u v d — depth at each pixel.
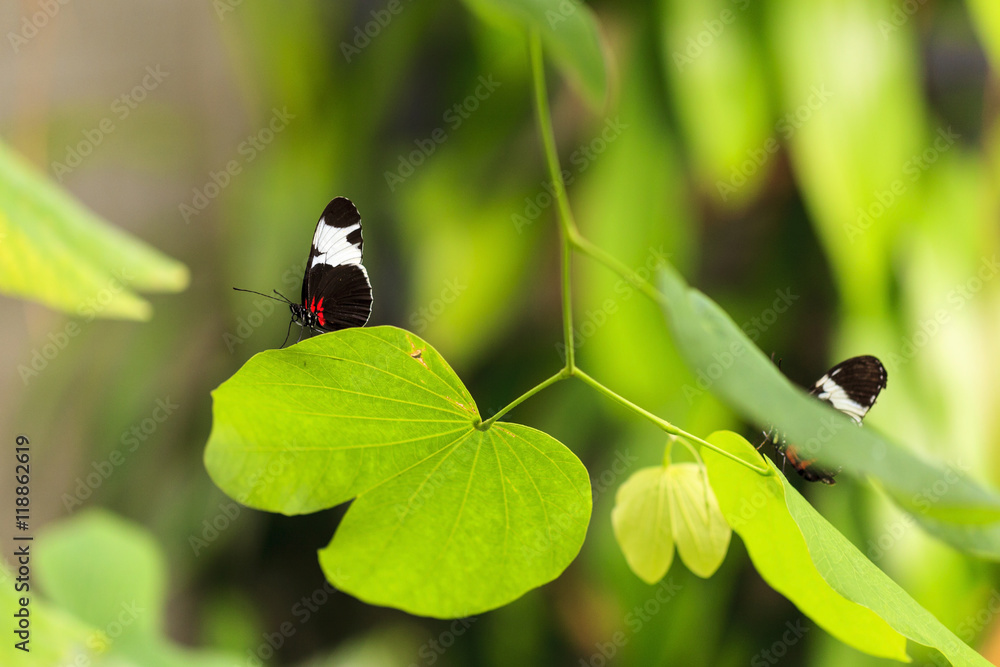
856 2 1.69
